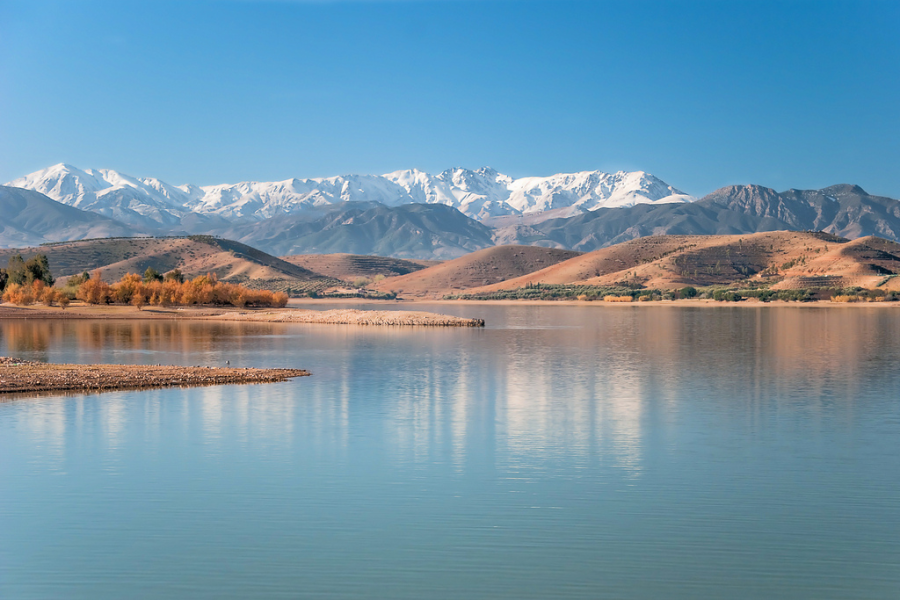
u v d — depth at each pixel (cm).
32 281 17488
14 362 5869
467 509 2492
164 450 3250
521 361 7156
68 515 2414
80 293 17175
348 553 2123
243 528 2305
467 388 5244
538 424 3912
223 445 3353
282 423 3856
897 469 3011
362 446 3366
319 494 2641
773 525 2350
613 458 3178
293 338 10056
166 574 1989
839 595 1886
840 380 5722
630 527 2330
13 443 3344
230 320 14800
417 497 2611
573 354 7912
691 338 10288
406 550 2142
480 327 13125
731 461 3136
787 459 3169
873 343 9319
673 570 2027
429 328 12744
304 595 1880
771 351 8244
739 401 4700
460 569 2022
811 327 12669
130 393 4703
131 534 2258
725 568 2036
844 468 3022
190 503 2530
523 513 2458
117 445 3325
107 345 8556
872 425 3912
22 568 2023
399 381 5569
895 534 2280
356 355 7694
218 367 6178
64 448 3256
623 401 4697
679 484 2789
